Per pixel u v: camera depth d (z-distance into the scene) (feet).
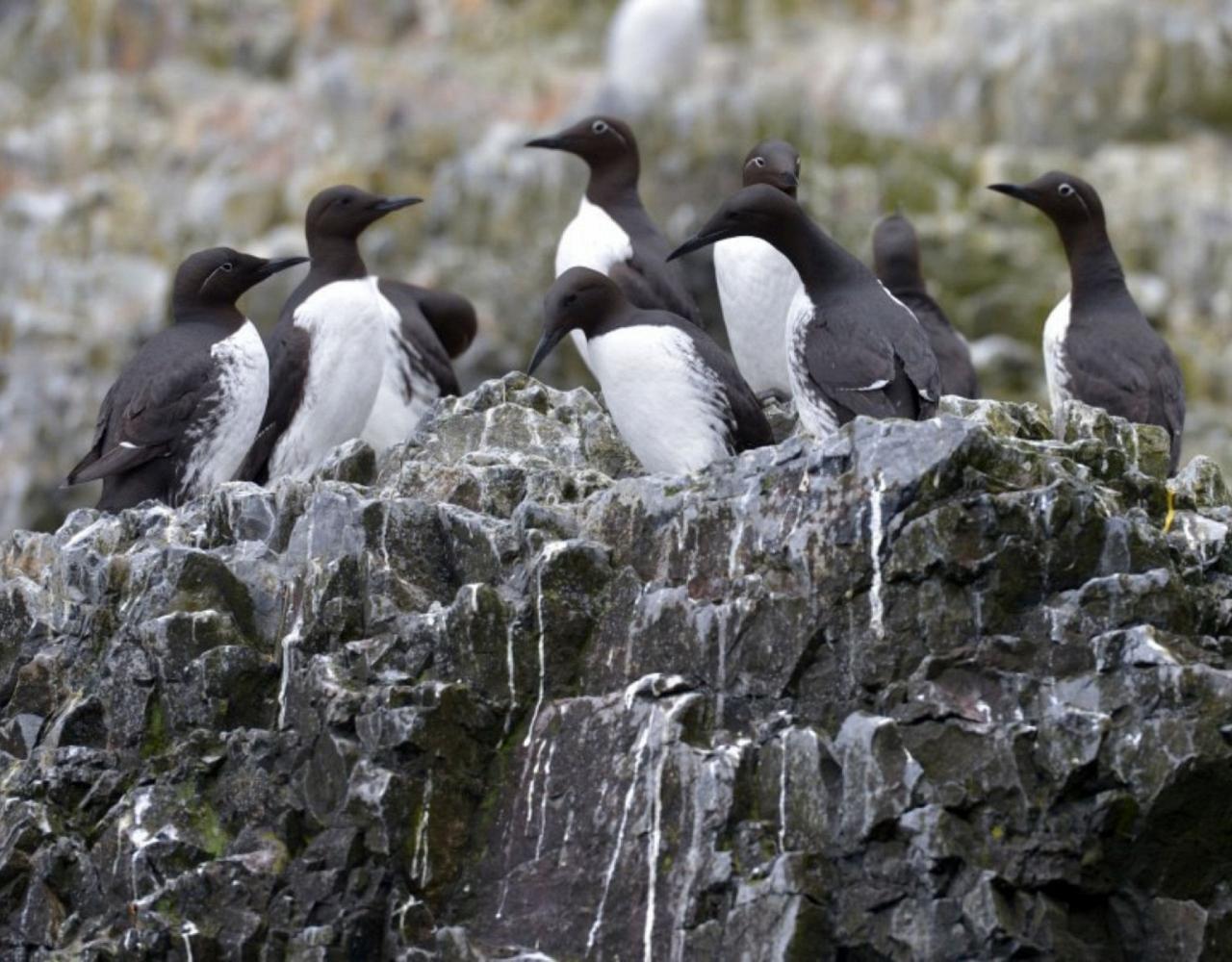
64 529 49.01
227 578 44.29
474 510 45.03
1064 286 104.12
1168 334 101.96
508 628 41.55
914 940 37.14
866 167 109.60
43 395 102.94
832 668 39.75
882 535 39.73
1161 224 107.55
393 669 41.73
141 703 43.70
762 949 37.47
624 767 39.83
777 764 38.86
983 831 37.76
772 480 41.37
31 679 45.57
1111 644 38.70
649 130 109.70
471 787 40.78
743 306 53.83
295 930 40.24
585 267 48.16
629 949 38.81
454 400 50.65
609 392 47.52
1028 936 37.24
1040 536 39.65
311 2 138.00
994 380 99.71
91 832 43.01
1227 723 37.76
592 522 42.98
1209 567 41.55
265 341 55.98
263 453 54.65
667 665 40.78
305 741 41.96
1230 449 91.50
